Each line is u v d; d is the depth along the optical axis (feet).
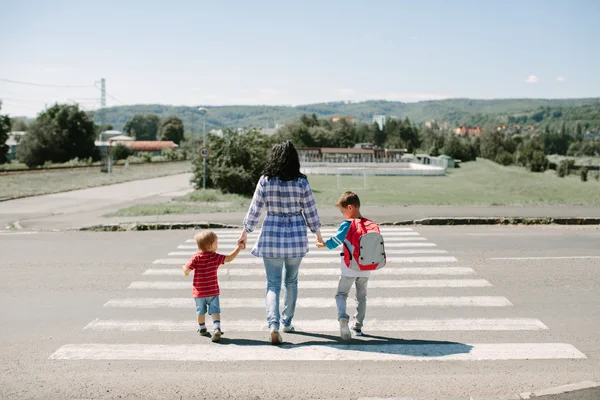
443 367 14.94
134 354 15.92
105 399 12.96
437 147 386.93
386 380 14.05
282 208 16.76
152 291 23.35
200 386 13.66
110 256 31.37
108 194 86.94
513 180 166.40
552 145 563.48
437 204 60.64
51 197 80.53
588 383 13.69
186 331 18.08
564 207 55.47
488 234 39.81
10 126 227.61
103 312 20.25
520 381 14.01
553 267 27.78
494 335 17.63
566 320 19.17
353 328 17.99
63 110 252.62
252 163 95.55
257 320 19.34
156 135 608.60
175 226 44.62
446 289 23.49
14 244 35.86
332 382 13.93
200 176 96.37
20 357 15.66
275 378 14.17
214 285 17.44
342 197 17.56
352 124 539.70
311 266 28.14
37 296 22.49
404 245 34.71
